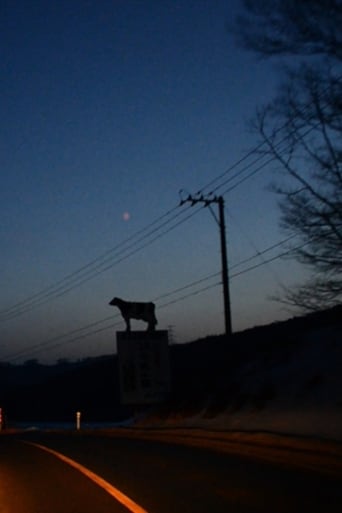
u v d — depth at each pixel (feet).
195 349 195.11
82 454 72.54
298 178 65.67
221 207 112.68
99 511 38.40
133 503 40.16
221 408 107.55
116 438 97.45
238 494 41.55
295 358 107.76
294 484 44.34
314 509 36.32
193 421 109.60
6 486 50.96
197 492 43.04
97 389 258.98
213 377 128.57
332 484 43.93
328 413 78.28
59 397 287.07
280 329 155.43
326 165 64.34
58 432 131.64
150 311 133.08
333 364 95.14
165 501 40.37
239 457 60.95
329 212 64.23
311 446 61.82
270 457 59.21
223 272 111.75
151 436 95.04
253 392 104.22
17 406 324.19
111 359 288.10
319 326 128.06
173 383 152.46
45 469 60.64
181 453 67.21
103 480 50.57
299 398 91.04
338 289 66.08
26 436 117.50
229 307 113.09
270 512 35.91
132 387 129.49
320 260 65.57
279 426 80.59
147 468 56.39
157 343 132.46
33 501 43.16
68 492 46.09
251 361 121.60
